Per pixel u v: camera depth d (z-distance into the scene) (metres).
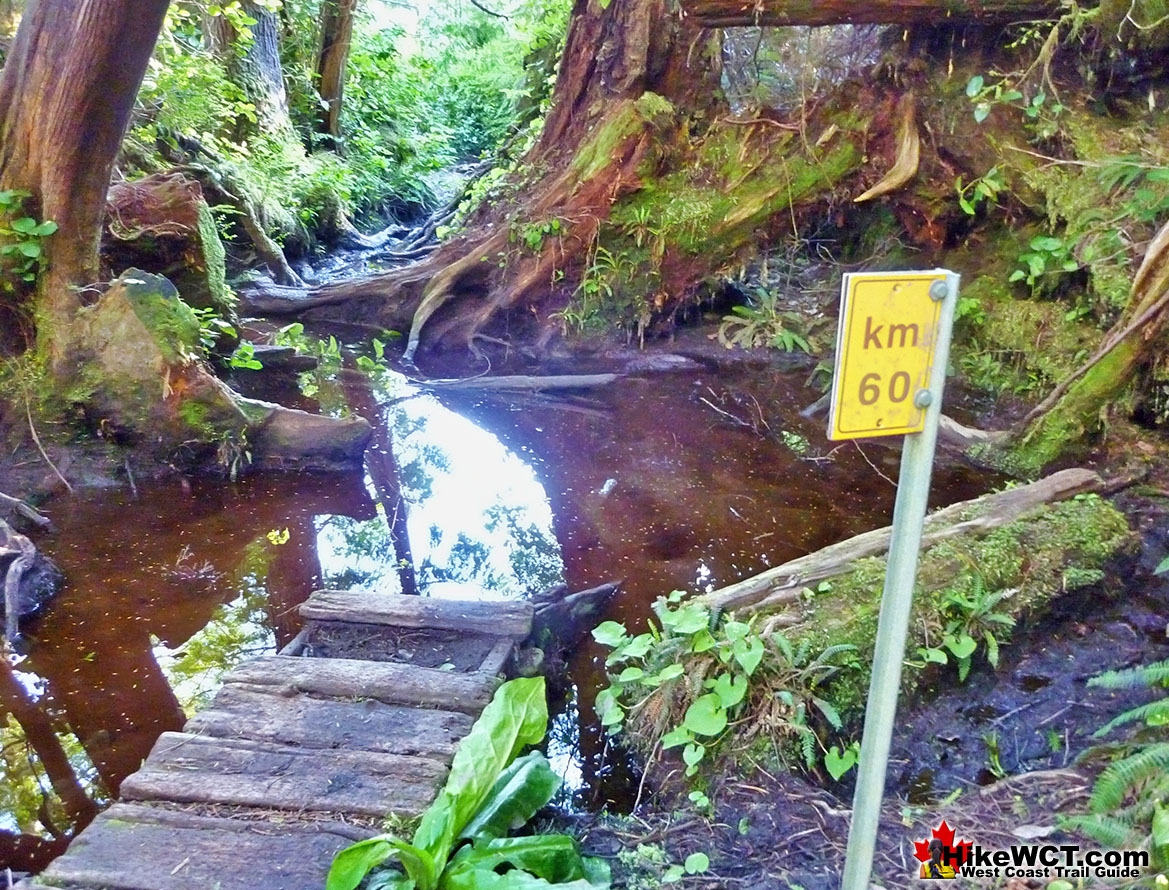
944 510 3.42
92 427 4.47
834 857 2.06
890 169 6.29
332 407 5.71
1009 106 5.97
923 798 2.36
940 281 1.35
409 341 6.96
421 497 4.54
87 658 3.10
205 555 3.85
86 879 1.95
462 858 1.94
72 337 4.41
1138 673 2.21
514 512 4.36
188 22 9.23
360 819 2.14
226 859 2.01
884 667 1.52
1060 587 3.05
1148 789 1.95
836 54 6.72
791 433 5.40
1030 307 5.74
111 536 3.96
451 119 16.45
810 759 2.37
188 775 2.27
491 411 5.80
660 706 2.59
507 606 3.13
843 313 1.31
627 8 6.59
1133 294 4.61
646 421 5.62
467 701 2.60
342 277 8.86
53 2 4.00
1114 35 5.46
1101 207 5.33
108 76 4.11
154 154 7.34
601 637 2.76
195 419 4.51
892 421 1.39
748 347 6.84
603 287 6.82
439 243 9.16
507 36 15.98
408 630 3.05
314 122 11.90
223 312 6.02
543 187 7.08
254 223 7.98
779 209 6.57
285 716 2.52
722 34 6.76
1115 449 4.55
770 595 2.94
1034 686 2.78
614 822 2.28
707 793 2.34
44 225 4.29
